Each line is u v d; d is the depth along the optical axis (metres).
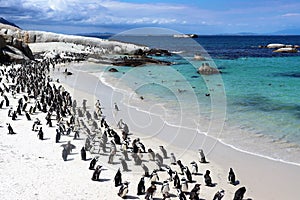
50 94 34.75
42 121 27.45
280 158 19.67
